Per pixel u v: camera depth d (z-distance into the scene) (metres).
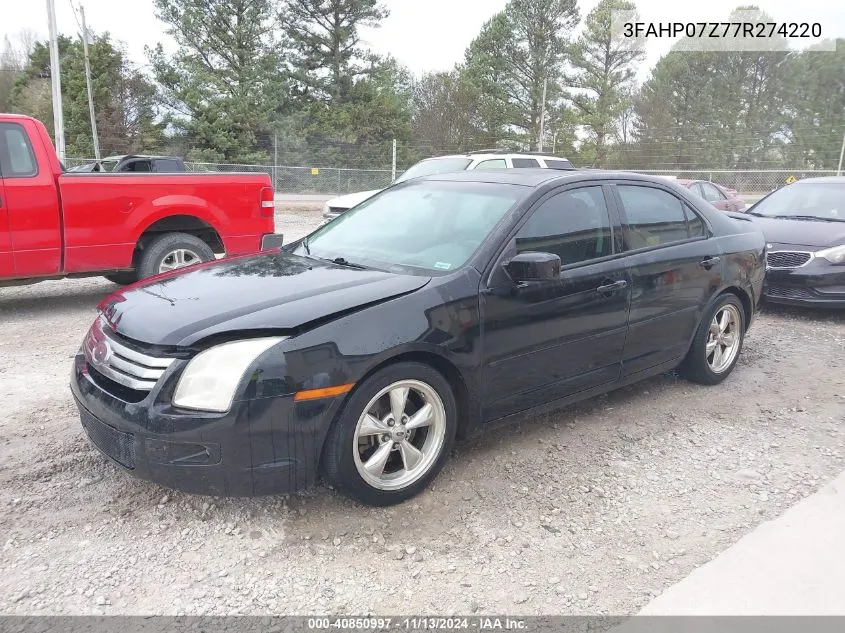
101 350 3.32
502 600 2.80
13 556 2.98
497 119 49.78
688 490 3.73
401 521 3.34
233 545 3.11
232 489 3.03
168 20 39.72
